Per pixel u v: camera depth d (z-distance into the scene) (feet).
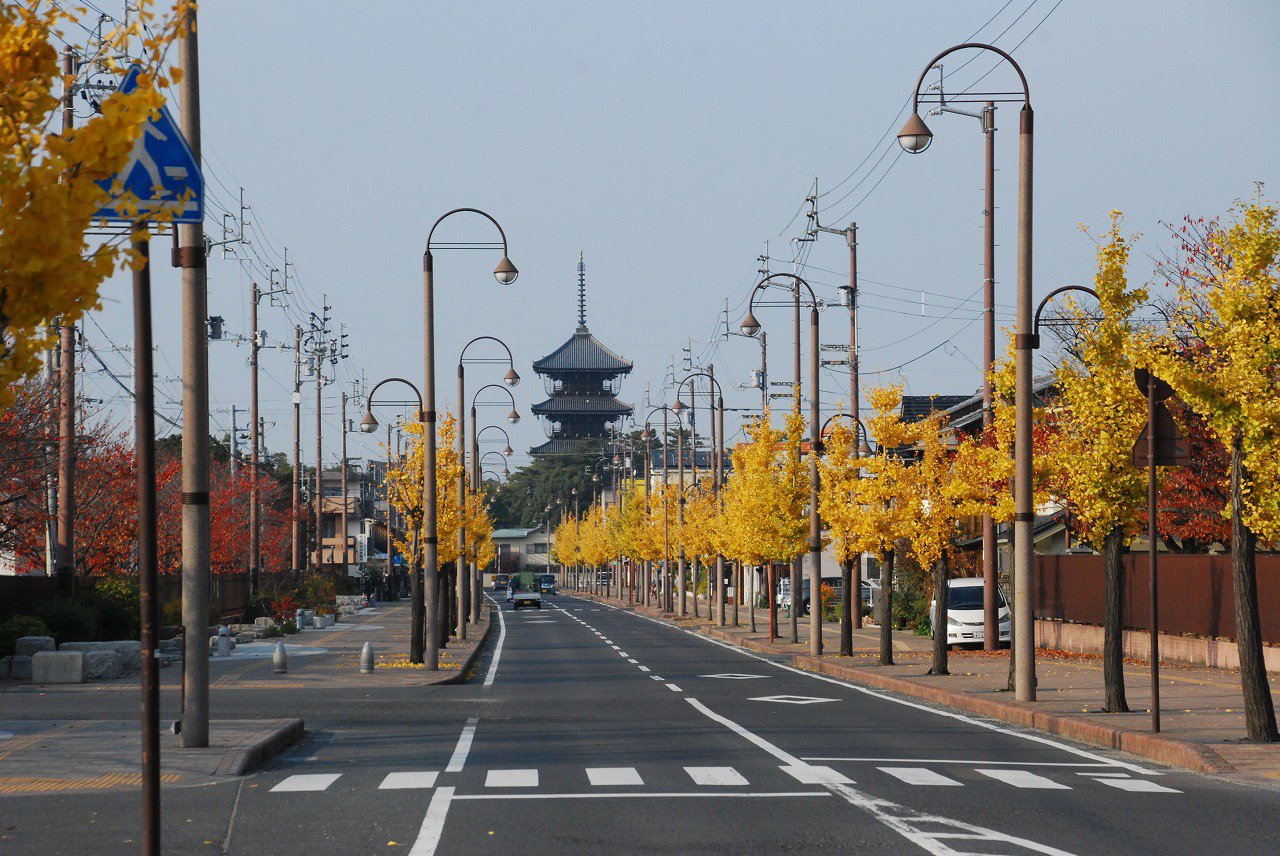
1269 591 97.14
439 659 123.75
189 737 55.88
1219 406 57.16
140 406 35.99
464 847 35.12
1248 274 56.95
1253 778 49.49
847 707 81.41
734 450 192.85
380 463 552.00
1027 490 78.38
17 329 24.58
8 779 48.78
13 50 24.72
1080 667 109.29
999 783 47.70
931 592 177.78
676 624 236.63
